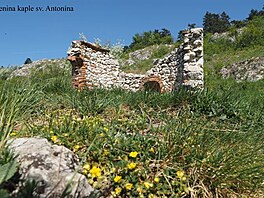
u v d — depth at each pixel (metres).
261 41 35.12
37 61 27.52
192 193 2.66
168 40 53.12
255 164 3.02
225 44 37.66
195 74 9.80
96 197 2.37
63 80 7.73
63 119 3.92
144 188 2.61
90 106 5.02
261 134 3.99
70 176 2.25
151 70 15.28
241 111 5.29
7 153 2.20
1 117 3.02
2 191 1.69
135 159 2.91
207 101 5.41
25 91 4.99
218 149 3.15
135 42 55.75
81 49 11.49
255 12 71.94
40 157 2.29
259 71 24.31
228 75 25.62
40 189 2.11
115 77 13.81
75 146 2.96
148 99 5.61
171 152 3.02
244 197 2.77
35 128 3.44
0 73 8.25
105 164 2.86
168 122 3.96
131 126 4.13
